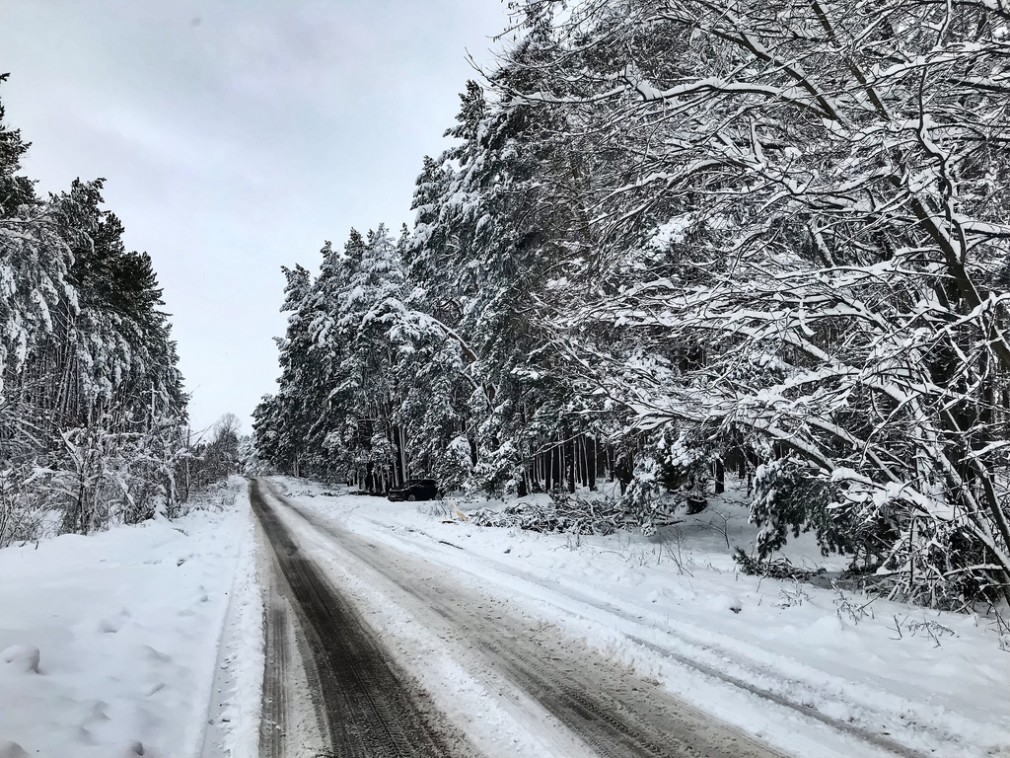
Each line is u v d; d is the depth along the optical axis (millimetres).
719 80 6023
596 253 7930
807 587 7094
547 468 22922
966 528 5434
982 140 4680
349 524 16906
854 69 5410
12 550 9602
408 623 6031
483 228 18906
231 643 5461
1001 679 3990
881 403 6137
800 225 6770
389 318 25141
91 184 27797
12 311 15234
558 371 11984
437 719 3771
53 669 3980
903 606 5977
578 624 5750
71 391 20172
